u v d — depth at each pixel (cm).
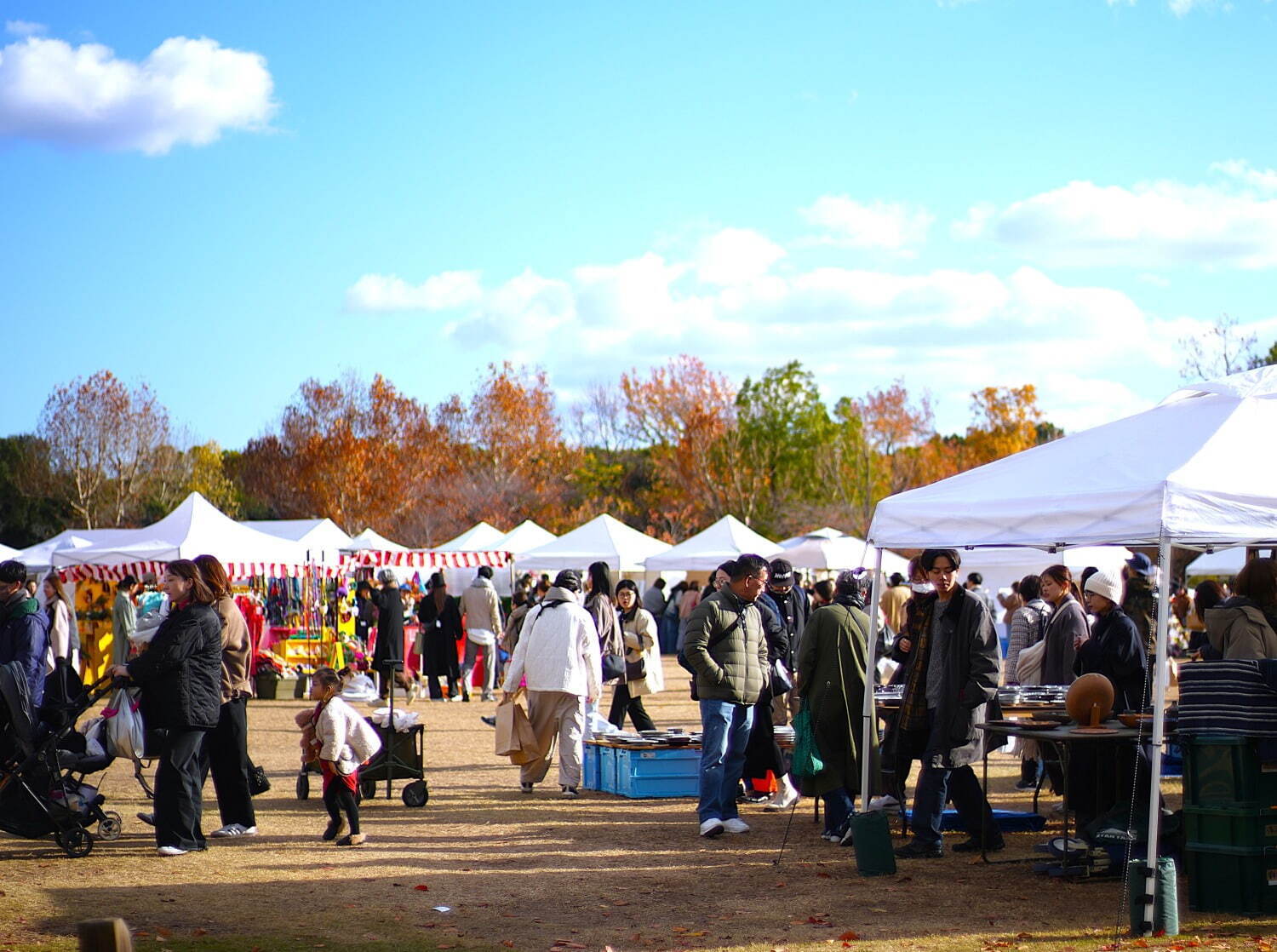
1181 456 708
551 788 1182
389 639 2058
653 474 6631
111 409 6500
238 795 914
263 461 6744
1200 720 694
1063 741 757
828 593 1035
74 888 740
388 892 736
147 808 1031
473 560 2433
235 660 905
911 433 6631
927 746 838
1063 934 629
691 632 916
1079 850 784
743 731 934
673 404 6475
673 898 721
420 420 6594
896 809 962
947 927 647
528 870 798
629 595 1376
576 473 6731
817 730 887
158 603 2117
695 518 6419
